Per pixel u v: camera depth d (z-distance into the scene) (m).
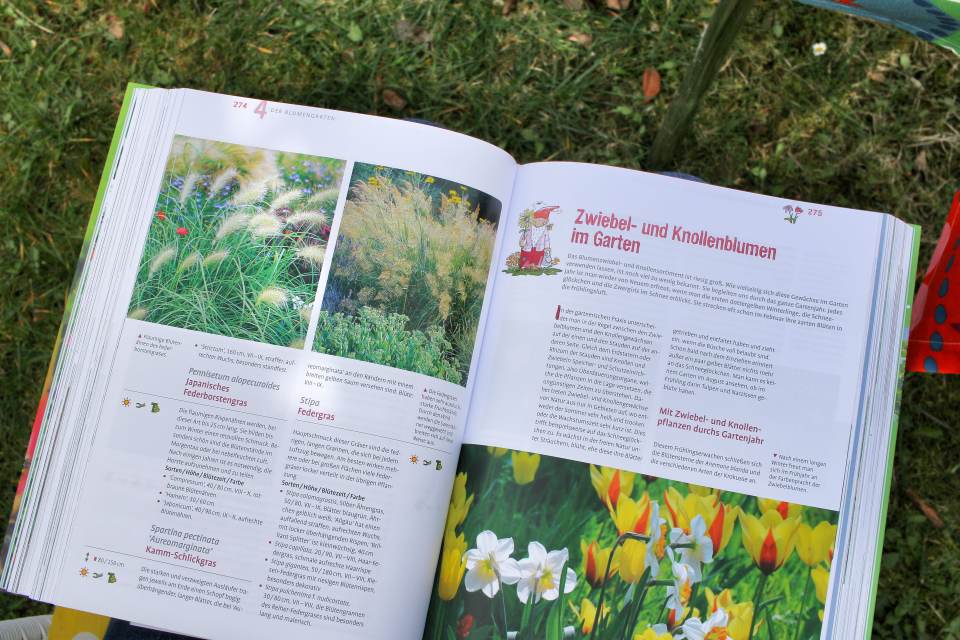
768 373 0.77
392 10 1.10
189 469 0.75
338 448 0.75
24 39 1.09
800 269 0.79
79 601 0.74
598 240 0.78
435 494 0.76
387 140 0.78
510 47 1.10
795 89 1.09
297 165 0.79
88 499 0.75
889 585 1.03
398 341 0.76
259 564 0.74
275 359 0.76
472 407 0.78
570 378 0.77
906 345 0.79
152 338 0.77
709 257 0.78
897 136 1.08
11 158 1.08
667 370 0.77
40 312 1.06
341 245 0.77
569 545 0.75
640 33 1.09
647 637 0.74
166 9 1.09
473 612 0.75
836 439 0.77
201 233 0.78
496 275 0.80
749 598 0.75
